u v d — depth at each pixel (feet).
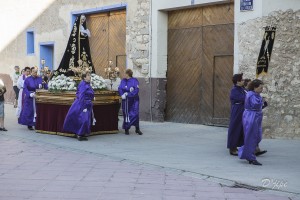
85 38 47.73
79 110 38.78
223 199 21.80
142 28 52.34
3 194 22.36
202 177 25.82
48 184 24.27
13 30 76.02
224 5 45.60
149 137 40.81
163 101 51.44
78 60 46.42
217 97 46.62
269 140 38.83
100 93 41.45
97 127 41.96
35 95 43.55
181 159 30.81
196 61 48.44
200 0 46.26
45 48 70.69
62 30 65.51
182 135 41.83
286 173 26.81
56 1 66.44
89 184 24.31
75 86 41.70
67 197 21.89
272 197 22.16
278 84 39.32
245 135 29.32
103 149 34.65
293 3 38.73
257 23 39.75
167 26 51.31
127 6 54.19
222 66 46.09
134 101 42.27
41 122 43.06
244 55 40.73
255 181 24.89
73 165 28.91
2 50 78.74
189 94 49.26
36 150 34.12
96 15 60.39
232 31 45.03
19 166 28.58
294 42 38.88
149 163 29.40
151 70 51.52
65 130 39.70
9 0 76.28
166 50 51.42
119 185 24.13
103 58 59.67
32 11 71.67
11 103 77.15
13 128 46.60
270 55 39.32
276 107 39.45
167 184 24.39
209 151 33.91
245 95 32.01
